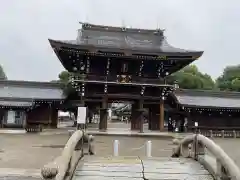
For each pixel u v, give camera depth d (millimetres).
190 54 43562
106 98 44562
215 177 10492
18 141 28672
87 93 44438
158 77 46188
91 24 49875
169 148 25672
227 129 48250
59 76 88562
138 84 44062
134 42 48656
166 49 46125
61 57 45156
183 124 49531
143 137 37156
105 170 10969
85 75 43750
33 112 45156
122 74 45000
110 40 48062
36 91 47281
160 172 11039
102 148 24000
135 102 46688
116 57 43812
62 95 46469
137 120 45531
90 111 64625
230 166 9086
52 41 41031
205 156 12523
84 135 13188
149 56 43594
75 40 45875
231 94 51250
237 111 48125
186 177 10734
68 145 9812
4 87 47219
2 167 15125
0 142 27391
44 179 7465
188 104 46906
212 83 101750
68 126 60000
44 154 20297
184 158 13297
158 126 47281
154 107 47781
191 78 85125
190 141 13656
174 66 47156
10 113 41875
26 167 15305
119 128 56938
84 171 10789
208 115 48312
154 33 51219
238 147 28375
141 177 10602
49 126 45969
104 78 44000
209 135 46344
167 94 45938
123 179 10391
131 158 12953
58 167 7727
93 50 42156
